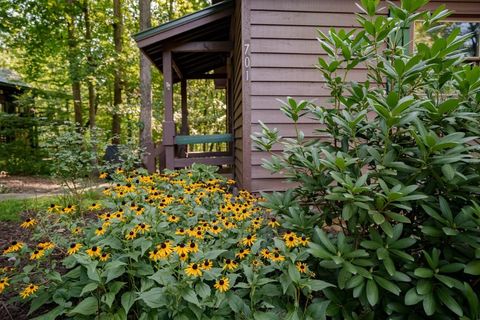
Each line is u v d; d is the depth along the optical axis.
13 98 10.79
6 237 3.14
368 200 1.43
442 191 1.58
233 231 1.89
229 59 6.41
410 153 1.59
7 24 8.71
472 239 1.36
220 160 5.34
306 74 3.54
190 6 12.04
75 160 4.01
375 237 1.49
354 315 1.47
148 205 2.01
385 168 1.54
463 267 1.33
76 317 1.49
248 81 3.51
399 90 1.60
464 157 1.40
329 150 1.84
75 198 4.05
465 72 1.62
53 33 9.60
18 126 9.35
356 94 1.83
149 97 8.00
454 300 1.31
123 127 11.41
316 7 3.50
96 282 1.47
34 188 6.75
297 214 1.81
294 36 3.50
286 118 3.55
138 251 1.63
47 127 5.45
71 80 9.18
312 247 1.46
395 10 1.77
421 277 1.39
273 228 1.90
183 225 2.03
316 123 3.55
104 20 10.75
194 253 1.52
